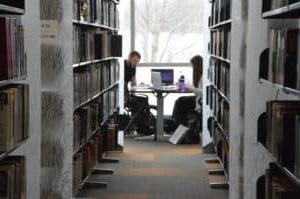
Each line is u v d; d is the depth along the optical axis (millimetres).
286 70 2707
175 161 7012
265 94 3746
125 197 5336
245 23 4070
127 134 8883
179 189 5648
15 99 3018
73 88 4660
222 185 5691
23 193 3164
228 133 5305
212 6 6934
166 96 9141
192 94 8773
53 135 4277
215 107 6582
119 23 8023
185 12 9906
